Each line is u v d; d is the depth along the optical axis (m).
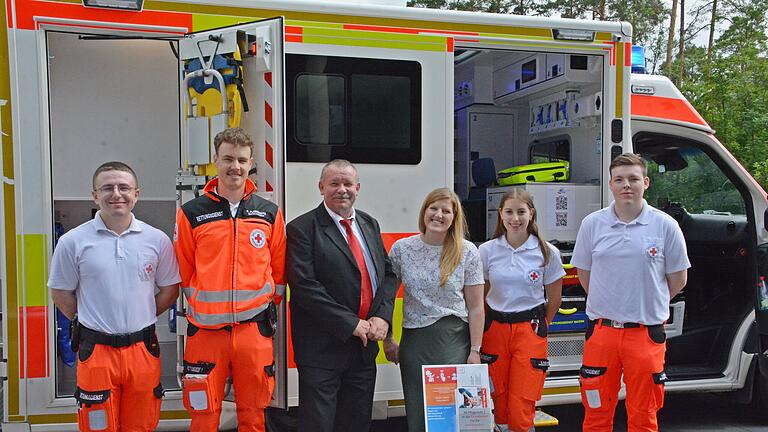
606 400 3.12
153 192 4.13
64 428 3.31
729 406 4.96
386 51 3.68
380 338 2.89
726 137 13.93
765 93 13.89
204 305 2.75
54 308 3.29
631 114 4.50
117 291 2.67
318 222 2.95
